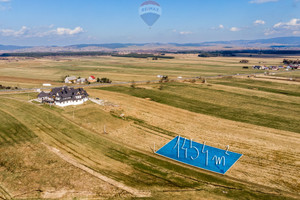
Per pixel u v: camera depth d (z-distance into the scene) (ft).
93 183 145.69
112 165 168.66
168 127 250.98
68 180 147.54
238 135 230.89
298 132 238.07
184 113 299.38
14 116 261.03
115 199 131.54
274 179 156.35
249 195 139.03
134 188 142.41
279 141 216.54
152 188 143.33
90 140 209.46
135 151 192.85
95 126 244.63
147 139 219.00
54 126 237.25
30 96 369.71
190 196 136.56
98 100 346.74
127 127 247.29
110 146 199.72
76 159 174.09
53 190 137.59
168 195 136.98
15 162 165.48
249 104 346.54
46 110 290.15
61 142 201.67
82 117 269.44
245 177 158.51
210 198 135.13
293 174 162.40
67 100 317.22
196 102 354.74
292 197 137.90
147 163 174.09
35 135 212.84
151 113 297.12
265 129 245.86
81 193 135.64
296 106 337.72
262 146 205.98
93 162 171.22
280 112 307.17
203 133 236.02
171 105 335.88
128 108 312.29
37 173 153.69
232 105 340.18
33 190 136.87
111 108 307.99
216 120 274.16
